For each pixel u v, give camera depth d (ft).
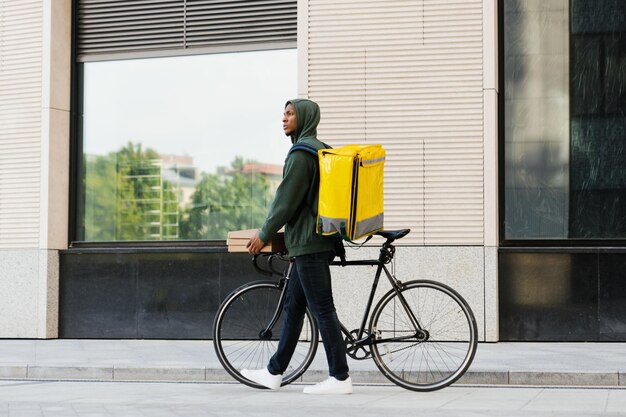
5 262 42.14
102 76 43.42
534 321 37.73
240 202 41.86
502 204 38.73
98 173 43.34
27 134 42.37
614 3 38.55
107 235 43.14
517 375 27.27
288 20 41.19
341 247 25.14
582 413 21.11
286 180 24.07
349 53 39.11
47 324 41.47
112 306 41.42
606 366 28.45
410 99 38.55
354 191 23.47
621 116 38.34
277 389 25.67
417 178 38.27
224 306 26.03
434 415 20.63
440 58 38.42
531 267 37.83
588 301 37.50
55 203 42.09
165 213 42.68
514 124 38.99
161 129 42.91
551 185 38.65
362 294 38.27
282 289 25.72
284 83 41.32
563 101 38.75
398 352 25.11
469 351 24.81
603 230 38.24
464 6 38.37
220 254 40.34
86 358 32.45
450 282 37.81
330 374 24.67
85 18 43.24
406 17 38.78
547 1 38.96
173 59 42.73
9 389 26.58
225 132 42.14
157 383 28.19
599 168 38.40
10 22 42.98
